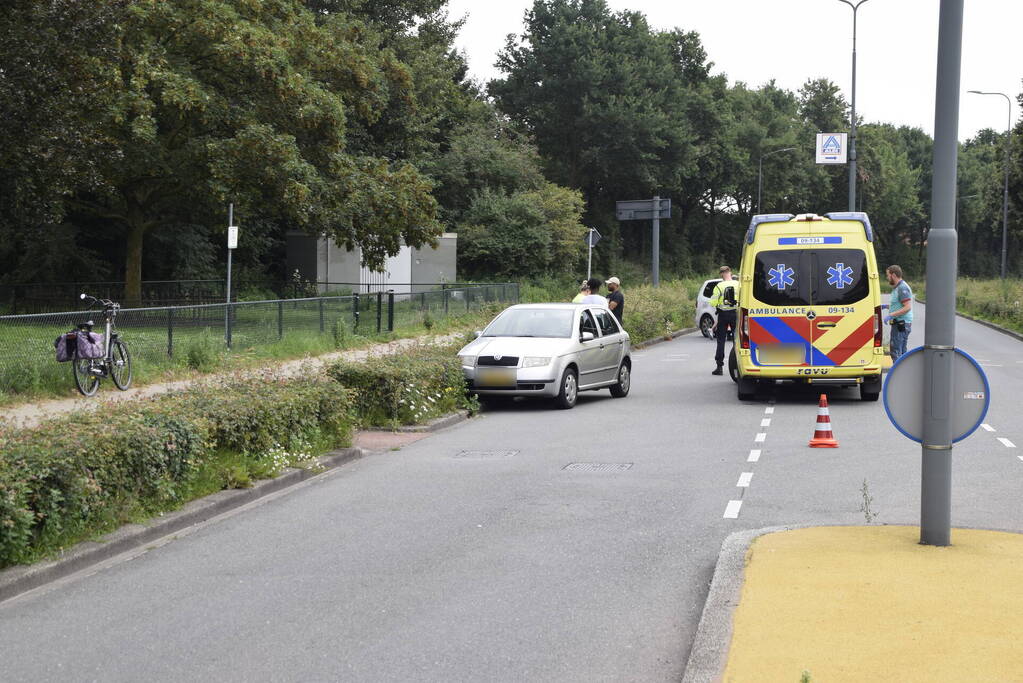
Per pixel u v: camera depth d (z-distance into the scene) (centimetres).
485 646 620
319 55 3619
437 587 749
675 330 4088
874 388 1895
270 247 5294
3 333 1617
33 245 4066
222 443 1152
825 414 1403
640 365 2747
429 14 6047
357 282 4909
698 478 1173
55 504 823
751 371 1881
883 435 1499
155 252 4572
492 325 1984
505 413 1831
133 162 3180
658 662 591
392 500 1073
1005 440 1426
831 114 11212
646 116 7600
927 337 784
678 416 1739
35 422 1340
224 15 3167
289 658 602
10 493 769
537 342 1883
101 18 2230
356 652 612
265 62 3166
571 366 1886
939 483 779
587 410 1847
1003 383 2197
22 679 573
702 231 10206
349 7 5212
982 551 760
